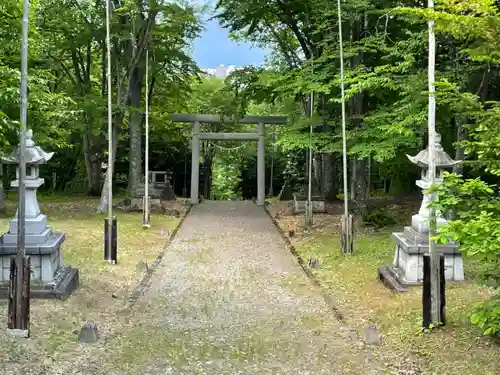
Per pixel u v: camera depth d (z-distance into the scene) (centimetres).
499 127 571
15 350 647
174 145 3291
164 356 671
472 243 549
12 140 962
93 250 1298
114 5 1988
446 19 556
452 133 1544
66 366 621
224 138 2502
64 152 2878
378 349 694
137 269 1139
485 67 1201
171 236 1591
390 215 1738
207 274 1146
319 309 888
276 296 973
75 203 2288
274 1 1931
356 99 1695
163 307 895
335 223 1795
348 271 1131
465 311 773
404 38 1678
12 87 1011
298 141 1656
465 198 619
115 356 662
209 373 624
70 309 824
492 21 530
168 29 2044
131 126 2212
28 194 922
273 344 723
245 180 3559
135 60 1947
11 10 1014
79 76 2347
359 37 1719
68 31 2025
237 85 2130
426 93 637
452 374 600
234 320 832
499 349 645
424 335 711
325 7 1638
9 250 873
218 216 2109
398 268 1016
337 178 2812
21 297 690
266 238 1605
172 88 2445
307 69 1697
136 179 2206
